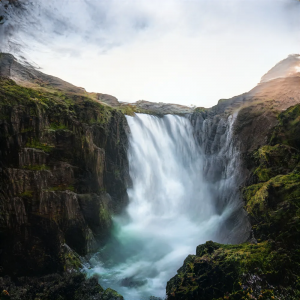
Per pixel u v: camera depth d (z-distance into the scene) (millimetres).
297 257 7574
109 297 8906
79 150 11414
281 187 8945
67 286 9133
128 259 11891
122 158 14359
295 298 7031
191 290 8398
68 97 12914
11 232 9461
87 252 10914
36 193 9773
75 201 10750
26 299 8766
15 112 9953
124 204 13961
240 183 13469
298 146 10492
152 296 9672
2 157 9641
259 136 13734
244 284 7773
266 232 8852
